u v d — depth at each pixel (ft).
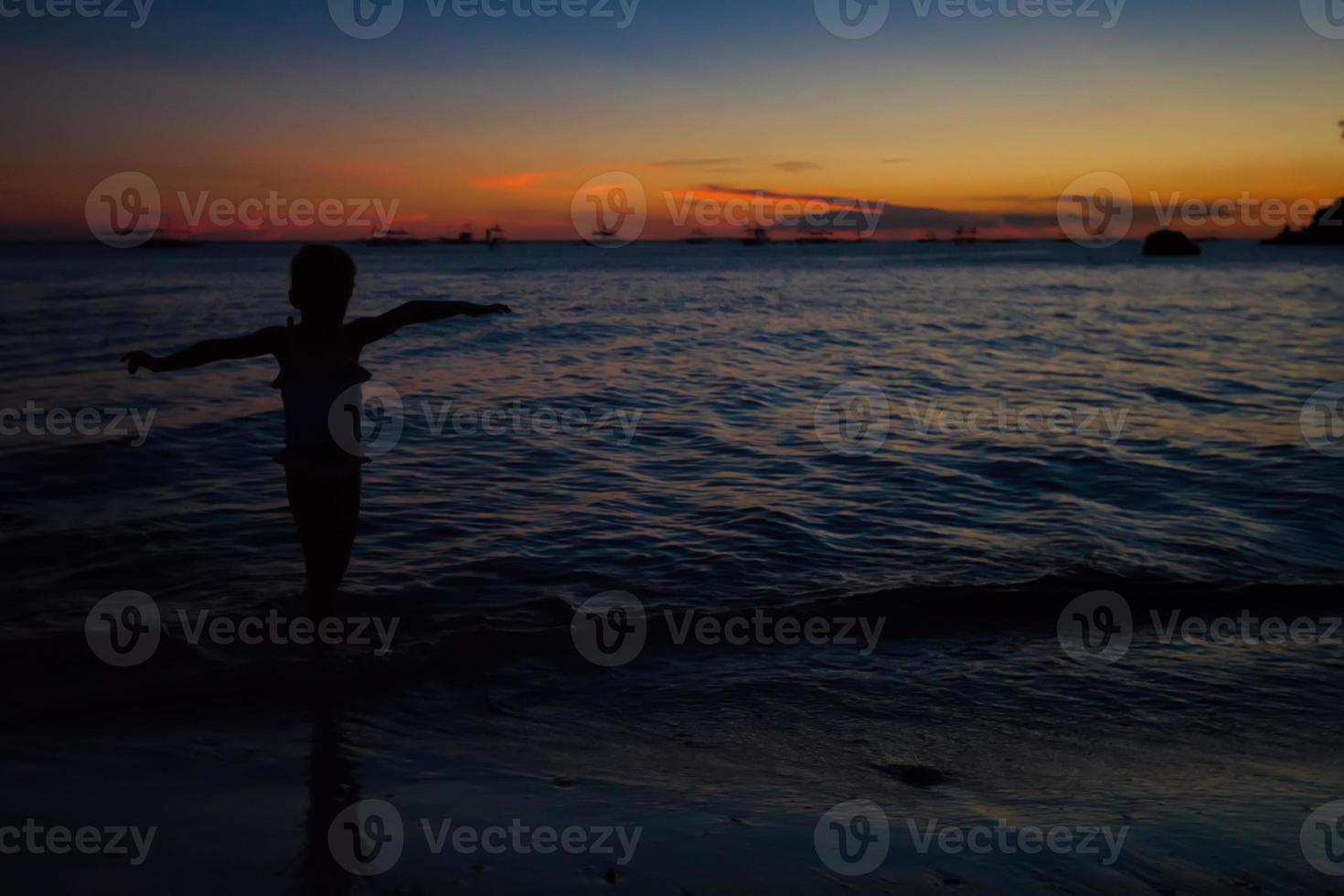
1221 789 9.46
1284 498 21.17
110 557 16.21
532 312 76.07
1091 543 17.88
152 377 36.94
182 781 9.25
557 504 20.20
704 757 10.19
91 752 9.85
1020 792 9.40
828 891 7.48
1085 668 12.76
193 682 11.59
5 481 21.12
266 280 125.49
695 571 16.21
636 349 49.60
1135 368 43.68
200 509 19.25
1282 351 50.39
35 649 12.34
